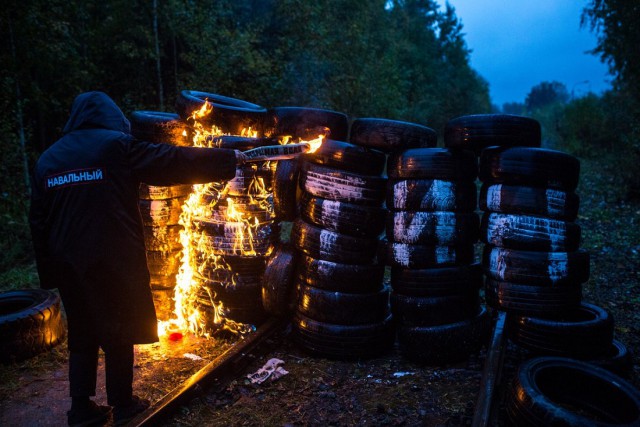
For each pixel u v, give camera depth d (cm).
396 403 350
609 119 1853
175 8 1162
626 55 1317
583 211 1077
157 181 304
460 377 390
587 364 332
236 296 452
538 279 388
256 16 1453
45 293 467
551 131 2761
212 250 450
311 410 343
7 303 462
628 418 307
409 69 2566
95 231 285
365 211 421
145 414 308
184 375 387
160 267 474
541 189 395
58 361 421
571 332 378
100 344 302
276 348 447
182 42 1327
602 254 771
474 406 333
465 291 420
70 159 290
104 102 313
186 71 1306
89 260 283
